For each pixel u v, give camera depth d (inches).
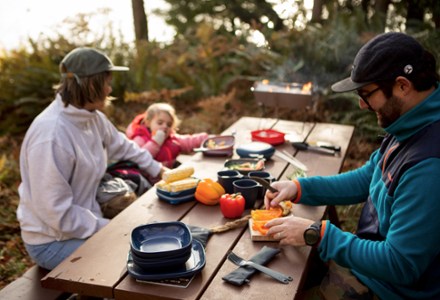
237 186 85.7
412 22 250.2
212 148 117.0
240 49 276.4
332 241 66.3
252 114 241.3
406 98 64.1
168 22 379.9
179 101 267.3
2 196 167.0
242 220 80.0
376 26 252.7
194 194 90.8
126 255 71.6
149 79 264.5
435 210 58.9
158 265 64.1
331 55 236.8
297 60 243.9
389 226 68.5
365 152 198.8
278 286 63.2
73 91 102.7
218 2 366.0
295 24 283.7
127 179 125.4
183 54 272.5
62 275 66.4
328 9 284.0
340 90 67.7
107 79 106.0
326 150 118.1
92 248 73.8
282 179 100.7
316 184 85.7
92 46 256.4
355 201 87.6
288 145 125.7
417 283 66.9
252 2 362.0
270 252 70.6
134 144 132.9
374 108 66.6
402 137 66.7
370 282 73.9
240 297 60.9
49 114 102.0
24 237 99.6
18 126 235.6
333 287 78.4
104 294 64.2
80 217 97.8
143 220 82.8
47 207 94.8
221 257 70.2
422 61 63.1
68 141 100.7
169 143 152.2
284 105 144.3
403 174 62.7
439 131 62.4
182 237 70.7
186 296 61.2
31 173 96.0
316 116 220.1
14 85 235.9
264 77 248.1
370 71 63.8
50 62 242.2
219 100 233.5
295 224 69.8
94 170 106.7
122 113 243.3
